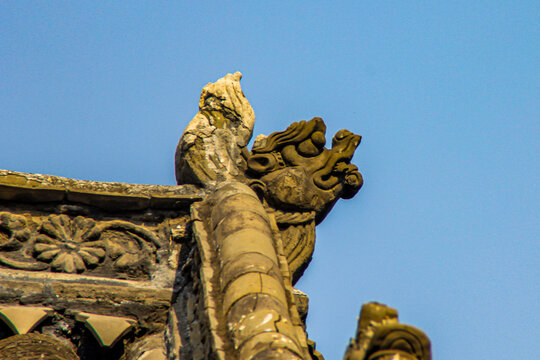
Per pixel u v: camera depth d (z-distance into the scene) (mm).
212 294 17766
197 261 20062
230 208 20781
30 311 19875
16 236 21531
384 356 11234
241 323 16109
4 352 17922
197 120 25297
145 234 22688
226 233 19609
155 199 23031
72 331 20156
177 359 18578
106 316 20562
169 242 22594
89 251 21875
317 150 24844
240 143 25000
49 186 22312
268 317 16062
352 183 24719
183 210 23344
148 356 19266
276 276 17891
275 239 20641
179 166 24625
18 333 19156
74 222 22391
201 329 17859
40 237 21781
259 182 23953
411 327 11352
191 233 22500
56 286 20859
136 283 21609
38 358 18094
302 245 23281
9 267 21016
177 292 21469
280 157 24641
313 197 24094
